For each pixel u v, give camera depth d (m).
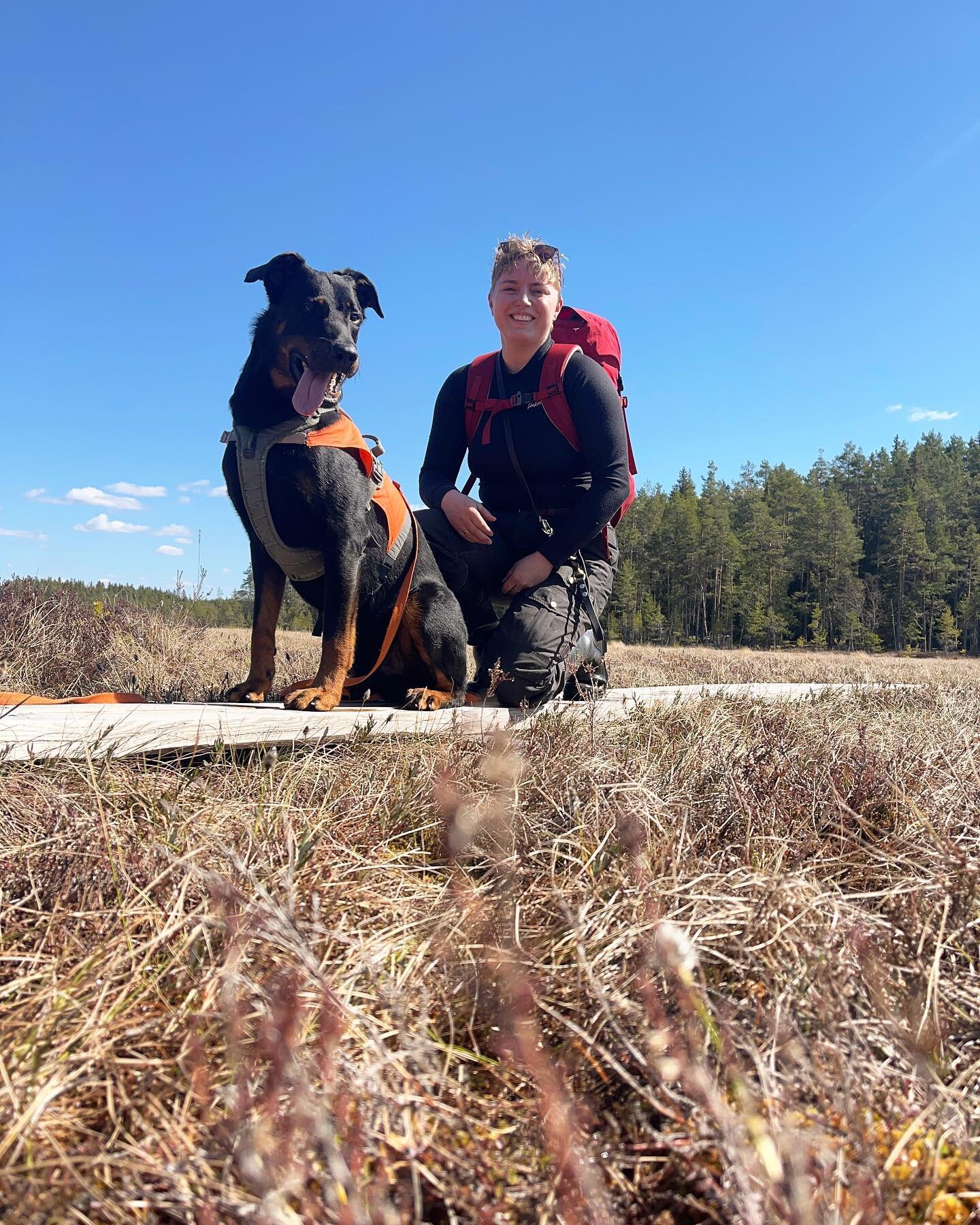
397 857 1.87
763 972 1.30
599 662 4.11
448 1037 1.25
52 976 1.23
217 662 6.63
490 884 1.63
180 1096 1.02
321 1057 0.95
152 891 1.55
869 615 67.62
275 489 3.38
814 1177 0.85
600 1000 1.10
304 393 3.38
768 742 2.71
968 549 68.12
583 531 3.84
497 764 1.83
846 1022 1.12
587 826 1.94
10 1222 0.79
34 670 5.10
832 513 70.81
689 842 1.91
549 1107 0.94
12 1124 0.92
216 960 1.29
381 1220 0.80
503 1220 0.83
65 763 2.19
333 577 3.43
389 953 1.40
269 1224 0.78
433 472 4.40
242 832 1.84
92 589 8.33
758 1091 1.00
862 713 3.76
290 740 2.70
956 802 2.23
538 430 4.05
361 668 4.07
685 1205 0.90
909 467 79.06
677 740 2.87
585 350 4.37
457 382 4.39
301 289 3.57
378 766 2.42
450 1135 0.99
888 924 1.50
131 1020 1.14
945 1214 0.87
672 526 72.94
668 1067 0.92
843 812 2.18
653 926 1.34
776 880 1.47
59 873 1.58
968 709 4.07
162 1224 0.84
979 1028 1.28
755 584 70.12
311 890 1.53
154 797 1.99
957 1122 1.01
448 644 3.82
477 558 4.25
